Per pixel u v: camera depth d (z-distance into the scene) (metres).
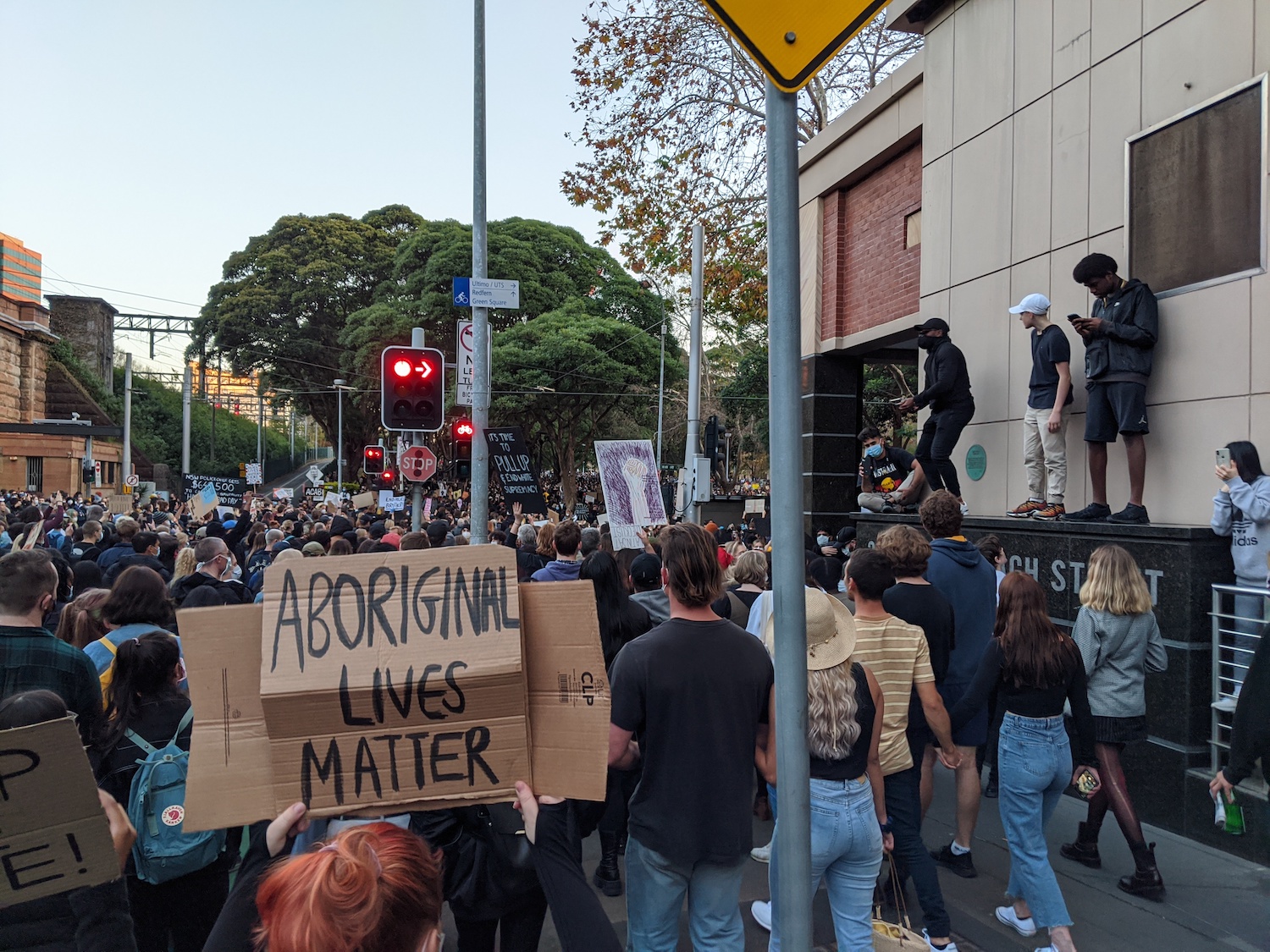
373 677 2.01
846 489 12.24
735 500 24.12
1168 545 5.55
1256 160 5.83
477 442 11.31
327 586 2.08
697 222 17.45
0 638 3.40
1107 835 5.32
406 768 2.04
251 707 2.06
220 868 3.15
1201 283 6.20
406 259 46.78
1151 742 5.51
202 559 6.43
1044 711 3.89
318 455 129.75
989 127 8.52
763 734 3.17
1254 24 5.88
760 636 4.05
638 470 8.16
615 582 4.68
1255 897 4.43
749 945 4.01
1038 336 7.46
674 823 2.90
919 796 4.09
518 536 8.74
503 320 44.44
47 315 49.53
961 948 3.95
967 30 8.84
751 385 34.75
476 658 2.04
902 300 10.54
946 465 8.36
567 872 2.21
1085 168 7.31
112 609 4.08
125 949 2.44
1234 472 5.25
